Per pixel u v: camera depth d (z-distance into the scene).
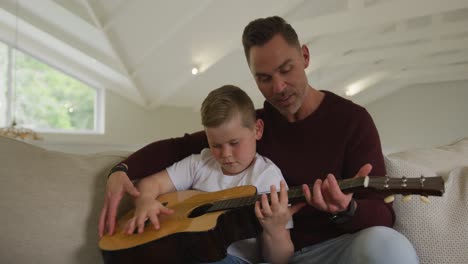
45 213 1.11
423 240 1.21
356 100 9.02
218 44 4.82
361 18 4.36
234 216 1.03
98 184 1.20
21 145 1.19
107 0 3.87
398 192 0.86
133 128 6.46
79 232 1.13
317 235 1.14
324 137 1.19
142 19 4.17
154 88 5.88
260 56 1.16
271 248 1.05
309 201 0.94
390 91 9.19
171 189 1.26
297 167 1.19
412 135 9.09
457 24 5.32
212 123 1.13
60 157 1.20
